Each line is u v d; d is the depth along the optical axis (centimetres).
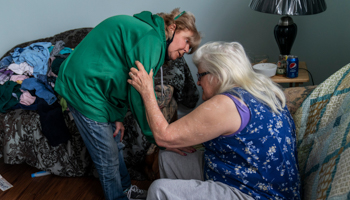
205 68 129
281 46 213
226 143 121
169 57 150
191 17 142
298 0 187
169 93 209
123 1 266
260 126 116
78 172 212
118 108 155
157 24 136
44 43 239
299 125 143
